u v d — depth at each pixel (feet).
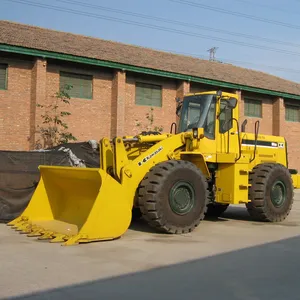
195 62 84.02
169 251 24.12
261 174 36.01
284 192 37.55
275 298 16.51
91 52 65.26
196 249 24.85
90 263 21.12
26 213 31.48
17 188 34.94
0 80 59.26
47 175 31.55
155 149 30.07
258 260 22.56
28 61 60.95
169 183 28.43
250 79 86.43
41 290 16.87
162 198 28.17
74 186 29.78
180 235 29.17
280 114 88.99
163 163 29.07
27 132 60.70
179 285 17.93
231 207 48.47
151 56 75.97
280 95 88.07
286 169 37.81
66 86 62.08
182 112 35.12
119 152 28.58
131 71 67.77
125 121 69.31
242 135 36.63
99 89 67.10
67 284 17.71
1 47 56.18
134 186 28.66
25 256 22.29
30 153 36.09
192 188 29.66
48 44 61.93
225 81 77.92
